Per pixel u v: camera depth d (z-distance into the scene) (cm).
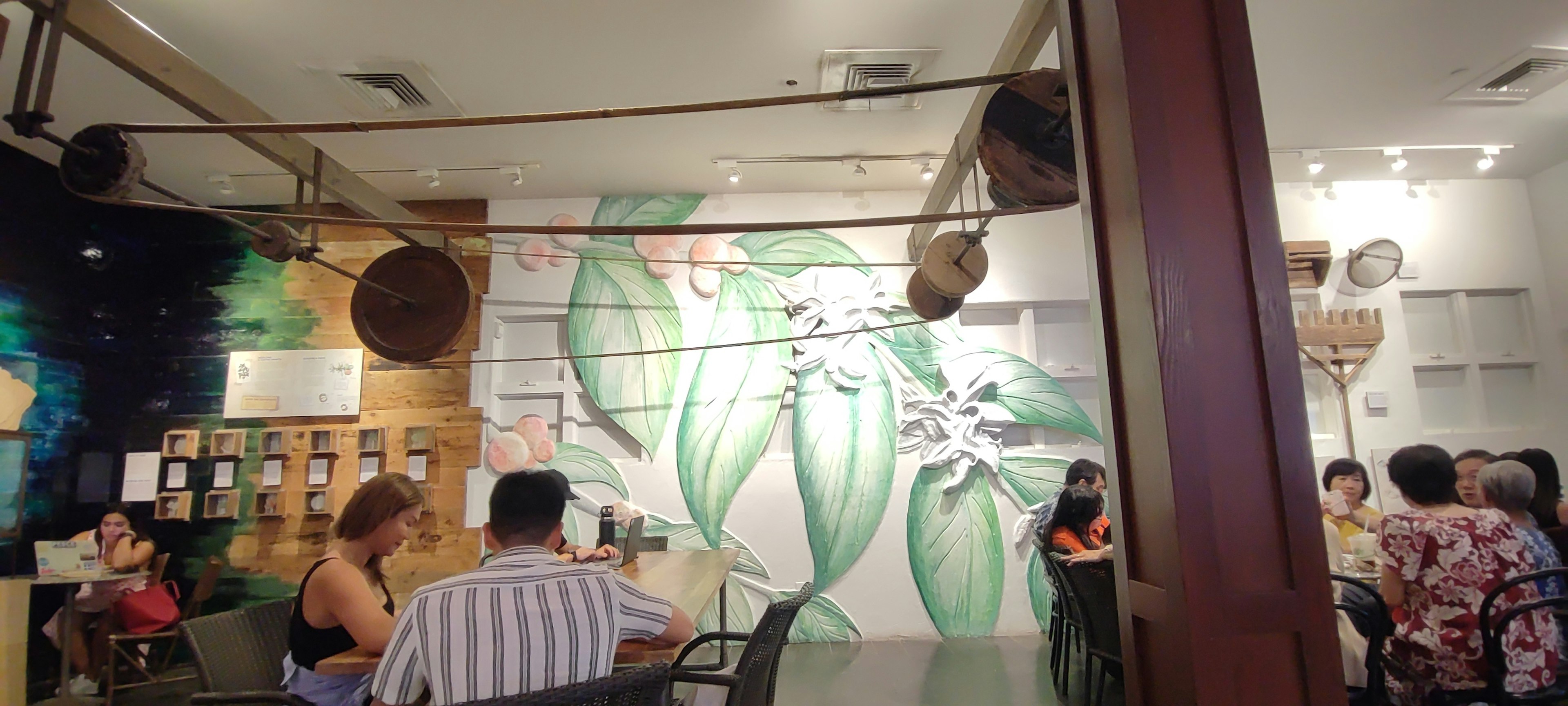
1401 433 554
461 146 477
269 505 521
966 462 520
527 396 546
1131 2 148
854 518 520
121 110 418
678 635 179
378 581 232
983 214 227
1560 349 559
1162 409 134
